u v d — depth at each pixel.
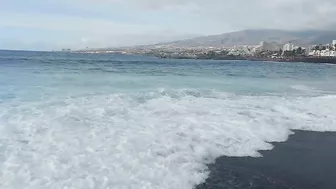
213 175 5.71
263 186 5.50
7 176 4.93
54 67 29.06
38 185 4.74
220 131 7.99
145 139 6.96
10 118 8.00
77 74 21.39
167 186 5.07
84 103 10.33
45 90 12.91
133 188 4.88
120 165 5.59
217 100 12.28
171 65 45.22
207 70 34.22
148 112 9.49
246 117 9.53
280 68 51.31
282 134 8.27
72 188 4.74
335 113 10.73
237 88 16.72
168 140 7.04
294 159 6.76
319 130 8.85
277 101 12.66
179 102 11.36
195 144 6.98
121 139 6.84
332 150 7.41
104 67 32.91
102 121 8.17
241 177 5.76
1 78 16.89
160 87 15.52
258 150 7.09
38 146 6.18
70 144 6.37
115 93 12.86
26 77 17.88
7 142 6.29
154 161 5.89
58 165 5.42
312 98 13.91
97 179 5.05
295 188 5.51
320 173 6.16
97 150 6.16
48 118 8.14
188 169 5.77
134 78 20.02
